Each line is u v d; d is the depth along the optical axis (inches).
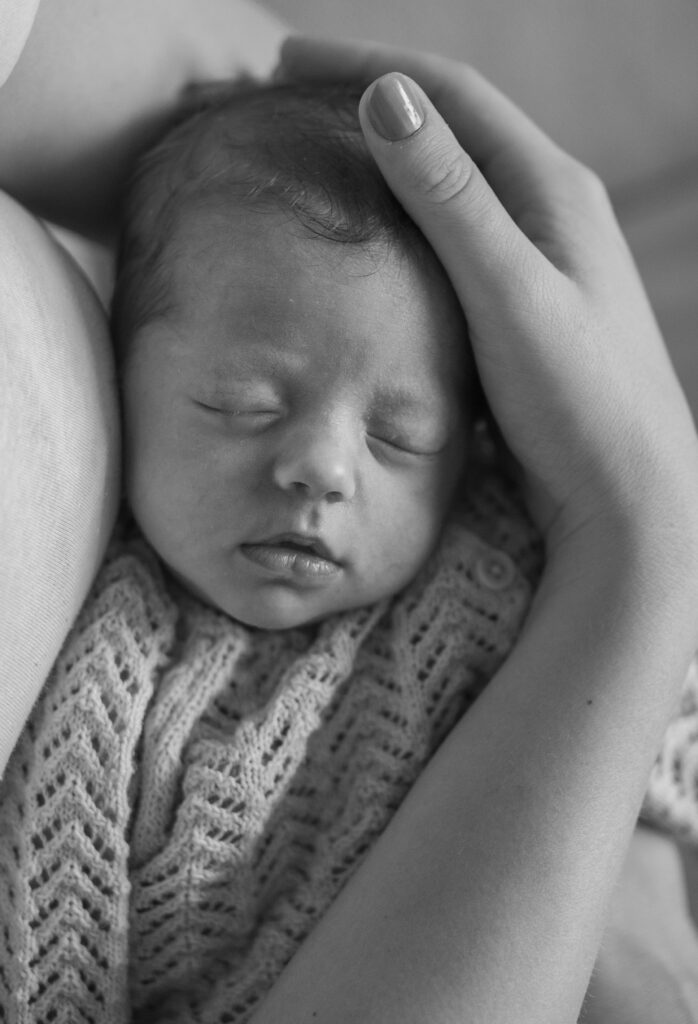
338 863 29.7
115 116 33.6
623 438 28.1
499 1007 22.6
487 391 29.7
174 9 35.8
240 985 28.7
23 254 27.8
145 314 31.5
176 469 30.2
